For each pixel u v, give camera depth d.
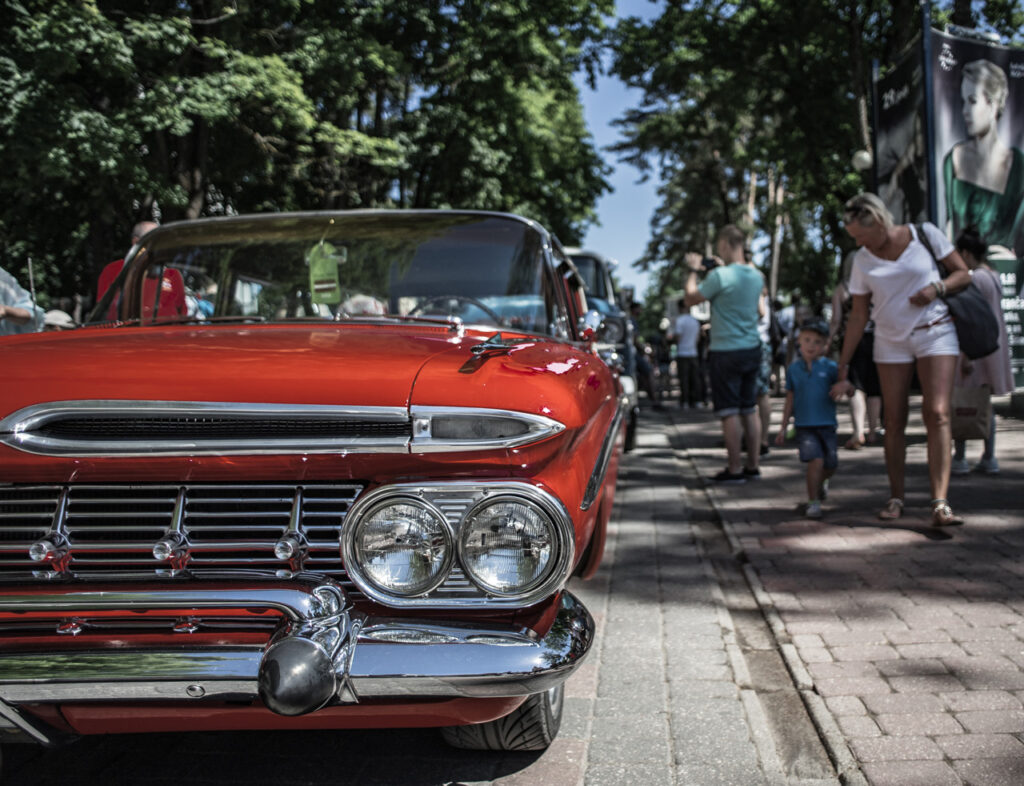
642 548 5.35
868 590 4.15
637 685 3.26
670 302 29.48
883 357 5.28
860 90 16.33
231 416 2.00
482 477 2.02
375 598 1.97
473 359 2.22
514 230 3.54
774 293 34.91
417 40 18.56
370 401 2.00
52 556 2.01
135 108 12.66
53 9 11.66
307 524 2.06
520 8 18.92
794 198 24.22
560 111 25.09
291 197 20.58
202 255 3.56
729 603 4.24
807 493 6.50
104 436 2.03
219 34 13.99
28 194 14.48
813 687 3.14
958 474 6.85
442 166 22.41
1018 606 3.82
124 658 1.88
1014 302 9.19
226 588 1.89
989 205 8.98
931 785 2.46
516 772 2.62
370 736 2.89
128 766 2.71
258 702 1.93
